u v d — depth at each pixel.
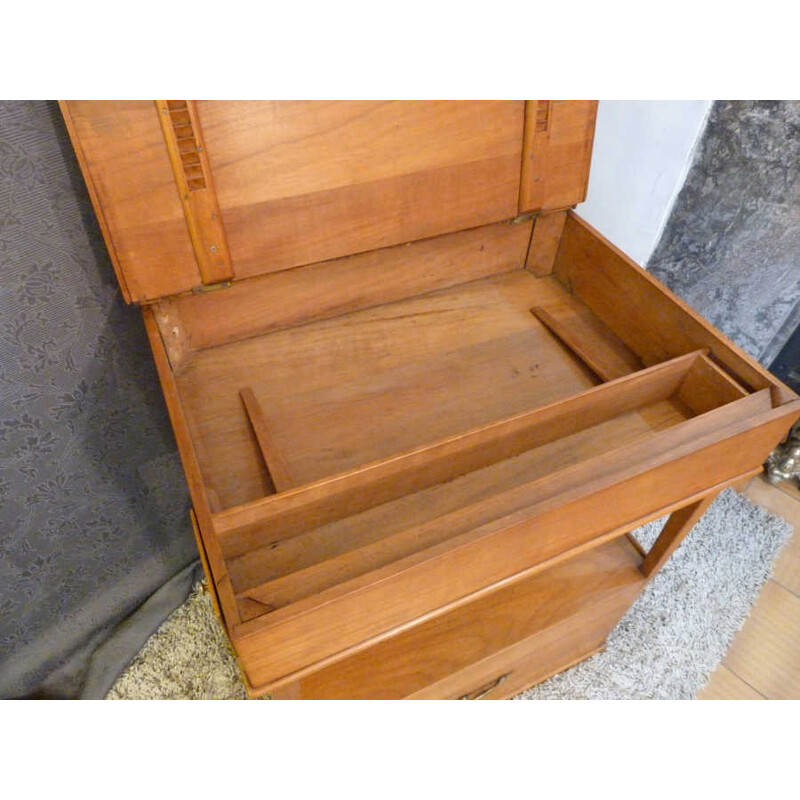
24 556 1.04
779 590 1.34
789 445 1.49
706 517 1.45
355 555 0.61
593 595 1.03
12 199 0.76
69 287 0.86
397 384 0.83
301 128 0.71
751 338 1.42
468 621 1.00
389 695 0.91
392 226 0.82
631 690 1.19
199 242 0.71
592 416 0.79
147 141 0.64
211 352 0.85
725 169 1.25
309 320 0.90
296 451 0.74
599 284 0.93
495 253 0.97
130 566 1.23
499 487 0.73
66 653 1.19
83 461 1.02
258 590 0.58
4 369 0.86
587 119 0.86
